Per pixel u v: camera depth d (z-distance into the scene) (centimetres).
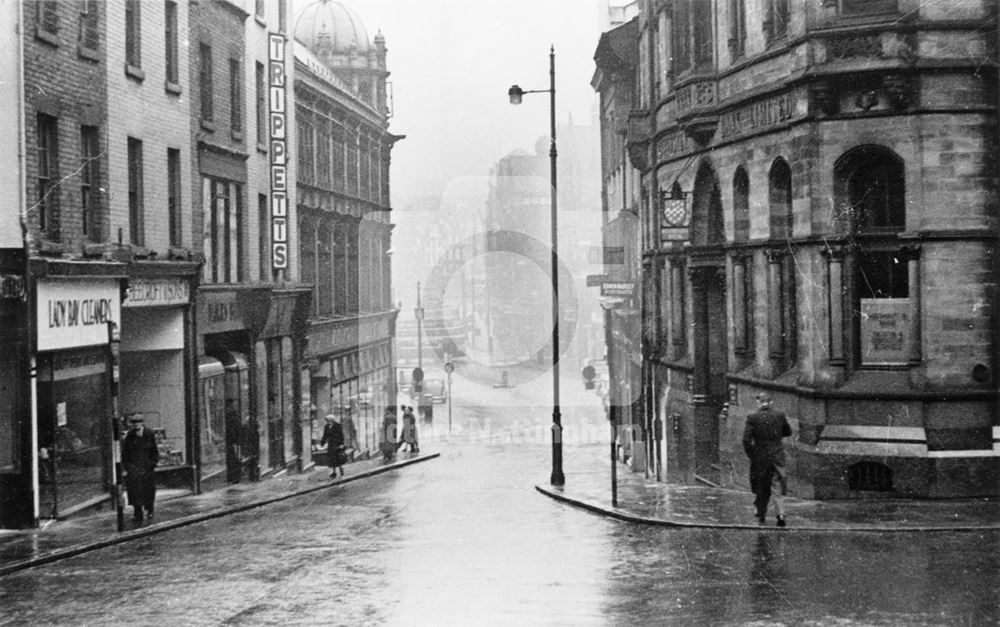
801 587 1281
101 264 2256
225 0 3131
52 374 2081
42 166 2136
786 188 2406
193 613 1199
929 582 1300
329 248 4244
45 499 2050
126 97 2486
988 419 2106
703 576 1361
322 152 4188
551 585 1319
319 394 3997
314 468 3778
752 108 2488
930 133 2094
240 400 3098
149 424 2739
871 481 2153
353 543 1691
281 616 1173
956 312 2102
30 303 2008
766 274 2447
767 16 2414
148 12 2616
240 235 3266
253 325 3195
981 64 2084
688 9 2822
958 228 2095
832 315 2170
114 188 2416
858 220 2173
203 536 1869
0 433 1992
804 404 2231
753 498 2227
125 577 1446
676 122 3003
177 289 2709
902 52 2089
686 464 2967
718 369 2898
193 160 2892
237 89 3259
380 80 5591
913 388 2123
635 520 1920
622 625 1107
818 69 2133
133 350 2712
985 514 1897
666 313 3216
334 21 5597
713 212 2905
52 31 2144
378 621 1140
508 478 2898
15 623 1180
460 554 1562
